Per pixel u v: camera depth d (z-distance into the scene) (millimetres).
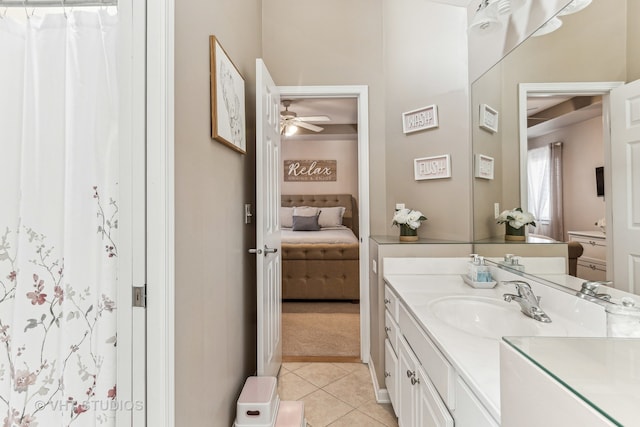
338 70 2469
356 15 2480
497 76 1644
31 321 995
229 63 1454
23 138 988
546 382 479
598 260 994
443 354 943
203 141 1168
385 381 1947
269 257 1945
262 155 1755
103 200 1004
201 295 1136
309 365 2414
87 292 1005
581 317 1049
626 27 904
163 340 871
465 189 1994
